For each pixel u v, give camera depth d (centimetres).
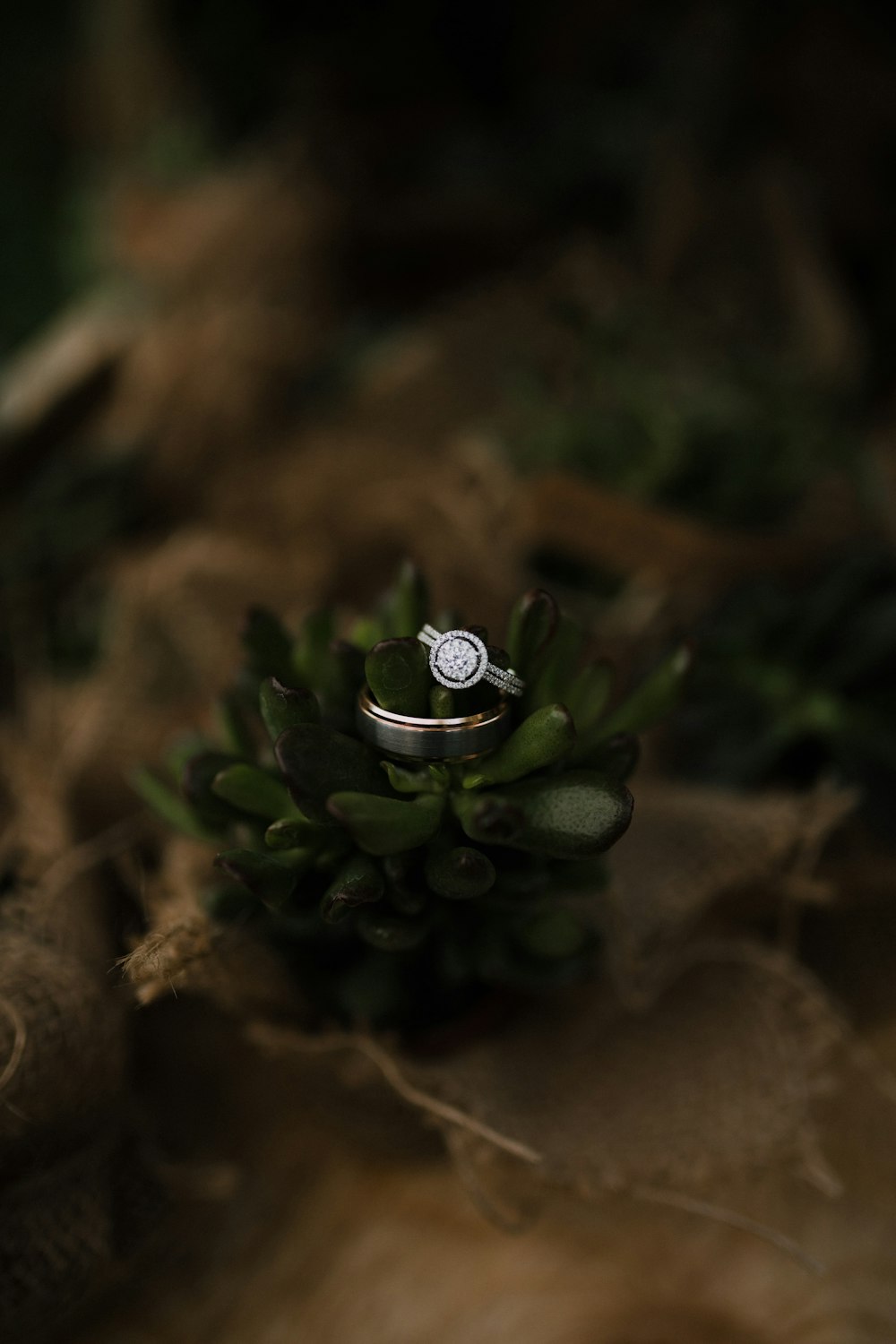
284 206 51
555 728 26
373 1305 32
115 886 34
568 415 43
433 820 27
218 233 50
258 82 63
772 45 56
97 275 61
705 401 42
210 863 32
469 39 63
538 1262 32
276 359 48
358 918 29
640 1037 32
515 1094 31
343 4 62
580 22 62
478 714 27
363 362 51
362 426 45
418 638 27
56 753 36
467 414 46
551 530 39
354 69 62
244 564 39
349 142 59
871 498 41
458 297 52
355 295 56
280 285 51
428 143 62
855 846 35
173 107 64
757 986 32
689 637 30
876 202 56
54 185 67
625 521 39
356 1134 32
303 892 29
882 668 37
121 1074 30
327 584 40
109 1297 31
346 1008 30
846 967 36
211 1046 35
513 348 46
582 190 58
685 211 52
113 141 67
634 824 34
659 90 59
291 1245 32
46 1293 29
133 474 45
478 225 56
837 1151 34
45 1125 29
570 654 29
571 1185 29
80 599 43
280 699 27
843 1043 33
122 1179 30
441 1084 29
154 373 46
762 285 51
